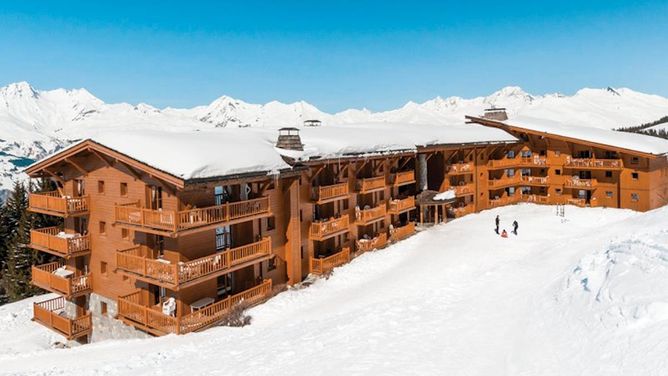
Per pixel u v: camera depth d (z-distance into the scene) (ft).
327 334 51.34
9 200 182.19
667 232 51.24
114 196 84.84
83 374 52.75
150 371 49.11
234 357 49.55
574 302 44.88
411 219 147.33
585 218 145.79
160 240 80.79
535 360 36.09
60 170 94.73
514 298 57.21
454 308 55.72
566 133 165.17
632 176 154.71
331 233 103.35
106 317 88.53
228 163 78.69
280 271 96.07
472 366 37.35
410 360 39.70
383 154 114.93
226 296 87.20
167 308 75.20
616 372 29.53
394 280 95.30
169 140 82.28
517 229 131.23
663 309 33.30
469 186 158.40
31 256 152.35
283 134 97.19
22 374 55.83
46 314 92.63
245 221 83.05
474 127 177.68
